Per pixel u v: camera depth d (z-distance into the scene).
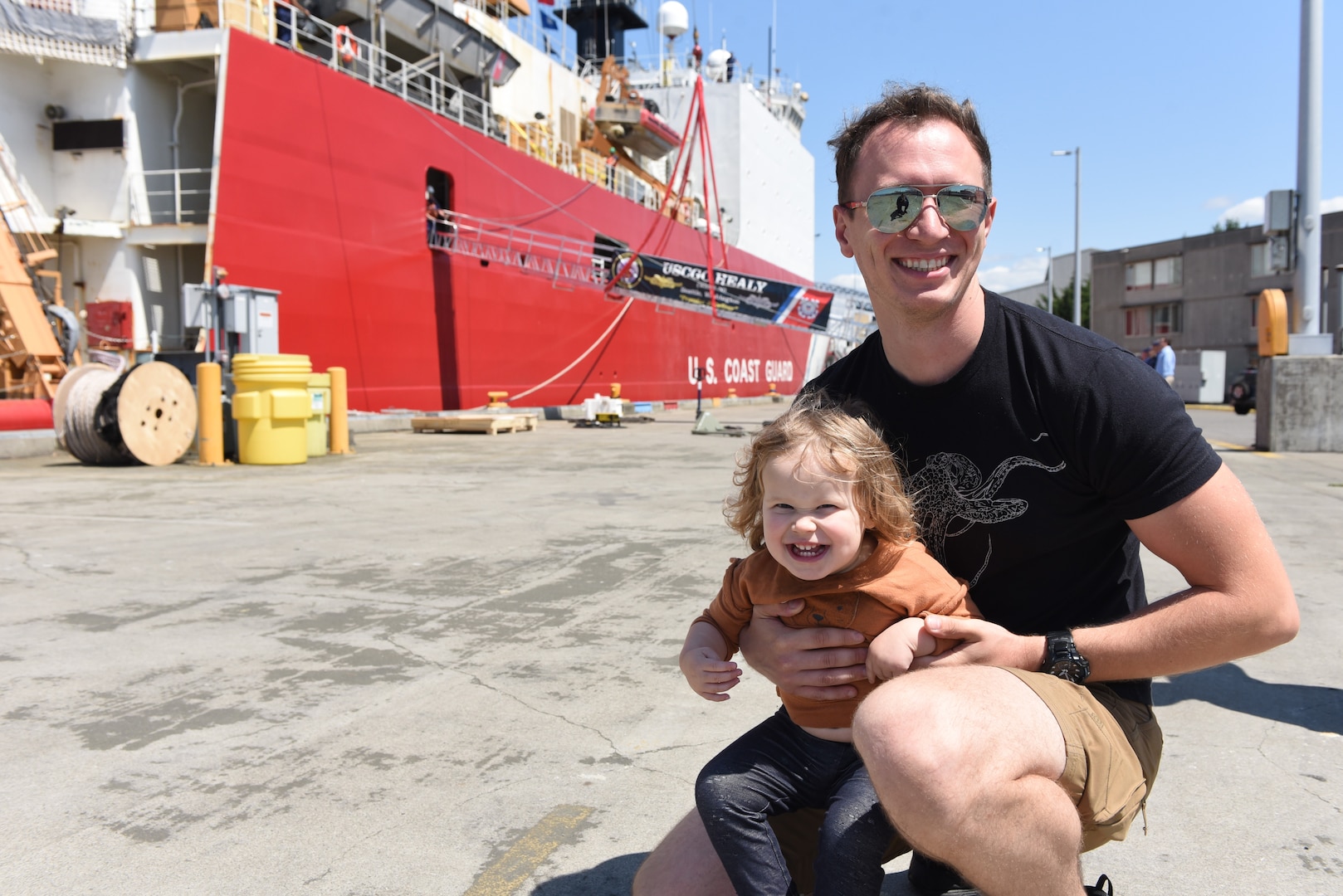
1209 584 1.49
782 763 1.63
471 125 21.77
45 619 4.25
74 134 15.52
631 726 2.98
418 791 2.51
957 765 1.21
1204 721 3.05
